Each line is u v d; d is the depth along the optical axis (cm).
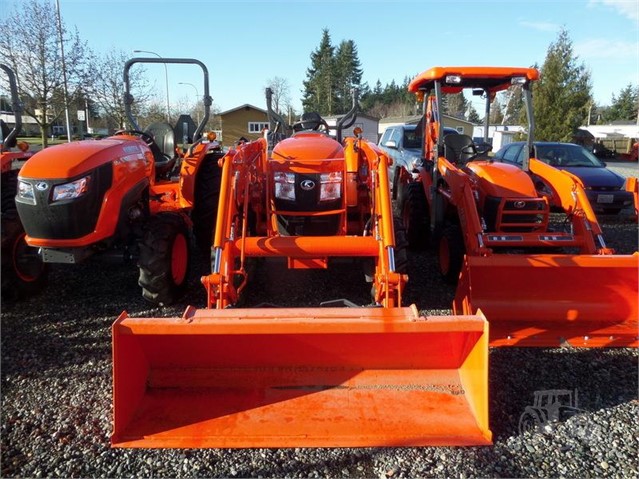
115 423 268
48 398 326
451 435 272
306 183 432
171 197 505
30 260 488
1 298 482
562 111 2484
